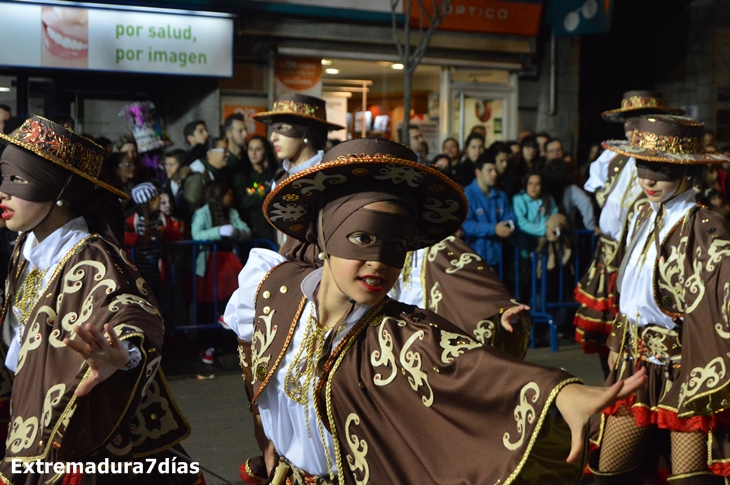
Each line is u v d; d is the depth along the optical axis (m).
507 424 1.88
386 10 10.95
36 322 2.71
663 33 13.93
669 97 14.00
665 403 3.51
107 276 2.71
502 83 12.30
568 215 7.98
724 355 3.32
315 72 10.78
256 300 2.42
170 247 6.46
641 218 3.84
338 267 2.04
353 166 1.92
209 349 6.64
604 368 5.04
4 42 8.72
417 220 2.14
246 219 7.00
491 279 4.06
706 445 3.43
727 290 3.32
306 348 2.22
